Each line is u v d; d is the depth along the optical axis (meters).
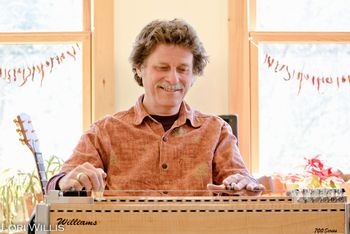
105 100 3.26
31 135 1.87
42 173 1.84
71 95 3.40
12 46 3.39
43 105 3.40
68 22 3.43
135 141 1.90
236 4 3.32
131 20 3.30
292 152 3.45
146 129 1.93
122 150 1.90
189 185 1.85
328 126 3.47
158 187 1.85
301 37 3.43
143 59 1.96
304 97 3.46
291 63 3.46
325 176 2.88
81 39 3.37
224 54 3.33
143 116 1.94
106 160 1.92
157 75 1.91
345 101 3.48
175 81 1.90
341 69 3.47
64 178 1.44
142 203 0.95
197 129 1.95
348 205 0.94
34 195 2.90
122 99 3.28
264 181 1.93
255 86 3.39
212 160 1.93
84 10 3.39
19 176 3.03
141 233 0.92
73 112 3.40
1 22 3.42
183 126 1.95
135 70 2.09
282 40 3.41
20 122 1.83
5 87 3.39
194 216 0.92
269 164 3.44
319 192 0.95
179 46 1.91
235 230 0.92
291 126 3.46
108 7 3.29
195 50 1.96
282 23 3.49
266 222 0.93
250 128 3.37
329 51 3.47
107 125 1.95
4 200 2.92
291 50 3.46
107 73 3.27
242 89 3.31
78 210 0.92
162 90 1.91
